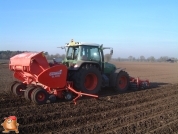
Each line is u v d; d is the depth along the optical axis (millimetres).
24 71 8055
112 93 10828
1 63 38156
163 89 12453
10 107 7477
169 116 7285
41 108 7309
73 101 8398
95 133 5652
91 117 6797
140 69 36312
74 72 9141
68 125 6188
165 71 31203
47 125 5934
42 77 7672
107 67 10891
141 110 7977
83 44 9492
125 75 11320
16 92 9047
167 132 5887
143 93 10820
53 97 8031
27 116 6395
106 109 7855
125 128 5949
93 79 9469
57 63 8836
